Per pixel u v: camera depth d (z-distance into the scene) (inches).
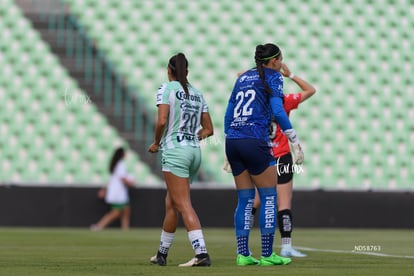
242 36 3348.9
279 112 1010.1
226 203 2687.0
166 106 1008.9
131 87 3161.9
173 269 960.3
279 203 1293.1
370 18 3437.5
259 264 1055.6
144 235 2130.9
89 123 3038.9
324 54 3351.4
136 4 3346.5
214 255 1314.0
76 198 2659.9
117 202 2605.8
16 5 3275.1
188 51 3289.9
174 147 1013.2
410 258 1218.0
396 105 3280.0
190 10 3363.7
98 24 3287.4
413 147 3218.5
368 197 2741.1
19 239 1863.9
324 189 2723.9
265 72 1027.9
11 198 2630.4
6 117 3019.2
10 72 3122.5
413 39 3420.3
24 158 2970.0
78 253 1352.1
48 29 3245.6
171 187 1019.3
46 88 3100.4
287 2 3422.7
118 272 912.9
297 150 1020.5
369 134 3211.1
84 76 3157.0
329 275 872.9
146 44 3275.1
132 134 3038.9
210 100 3196.4
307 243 1738.4
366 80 3314.5
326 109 3230.8
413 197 2758.4
